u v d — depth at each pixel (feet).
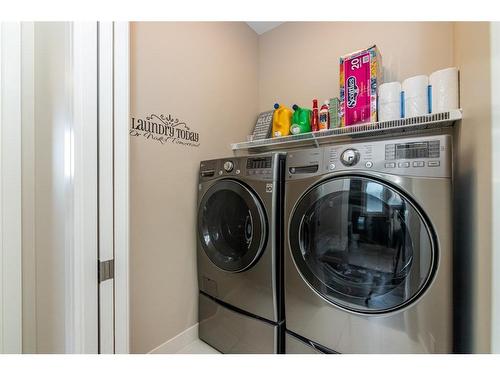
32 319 3.28
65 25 2.94
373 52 4.51
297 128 5.46
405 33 4.93
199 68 5.31
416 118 4.02
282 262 3.88
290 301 3.68
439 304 2.59
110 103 3.19
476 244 2.63
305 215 3.50
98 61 3.07
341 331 3.21
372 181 2.97
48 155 3.13
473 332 2.65
